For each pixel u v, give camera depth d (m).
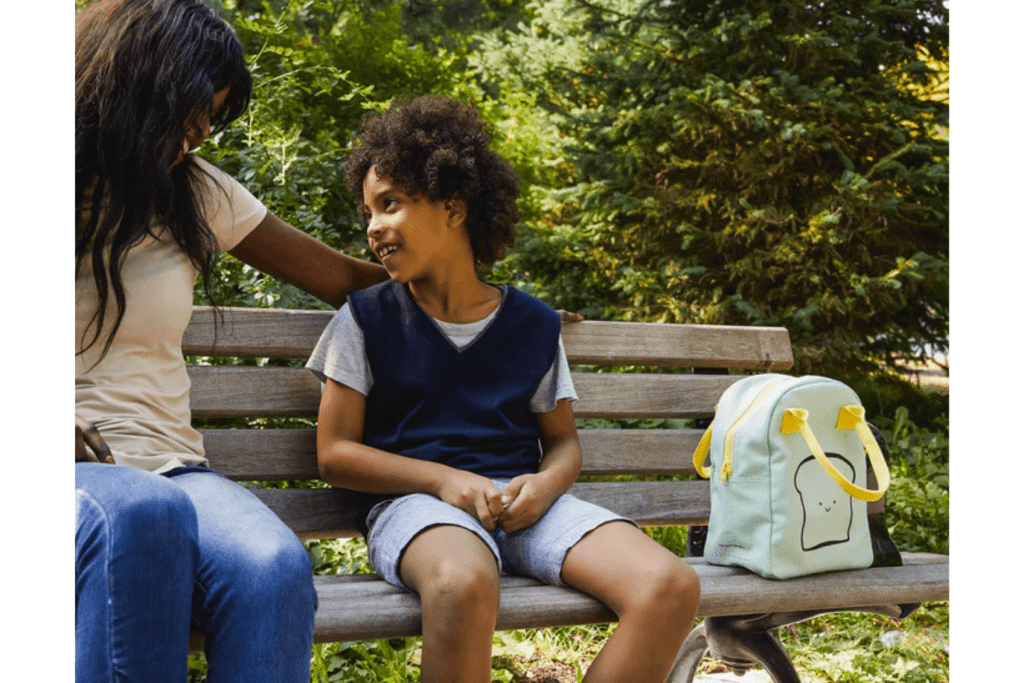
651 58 4.77
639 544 1.38
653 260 4.71
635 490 1.98
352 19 4.66
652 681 1.30
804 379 1.66
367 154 1.64
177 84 1.45
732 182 4.68
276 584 1.11
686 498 2.02
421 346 1.61
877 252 4.70
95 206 1.42
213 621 1.13
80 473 1.11
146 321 1.45
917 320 4.86
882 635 2.65
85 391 1.39
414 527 1.36
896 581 1.62
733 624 1.61
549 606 1.36
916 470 3.73
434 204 1.60
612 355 2.03
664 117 4.56
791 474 1.59
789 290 4.57
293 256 1.74
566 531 1.45
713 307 4.43
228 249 1.70
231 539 1.17
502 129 5.51
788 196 4.59
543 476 1.54
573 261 4.76
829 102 4.40
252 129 2.97
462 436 1.59
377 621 1.26
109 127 1.42
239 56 1.56
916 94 4.88
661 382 2.07
